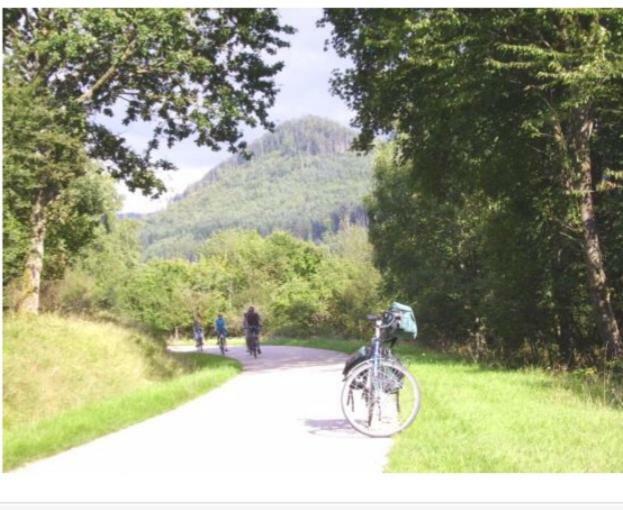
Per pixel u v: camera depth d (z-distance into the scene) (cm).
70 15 1880
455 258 3388
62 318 1931
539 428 737
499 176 2002
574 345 2142
